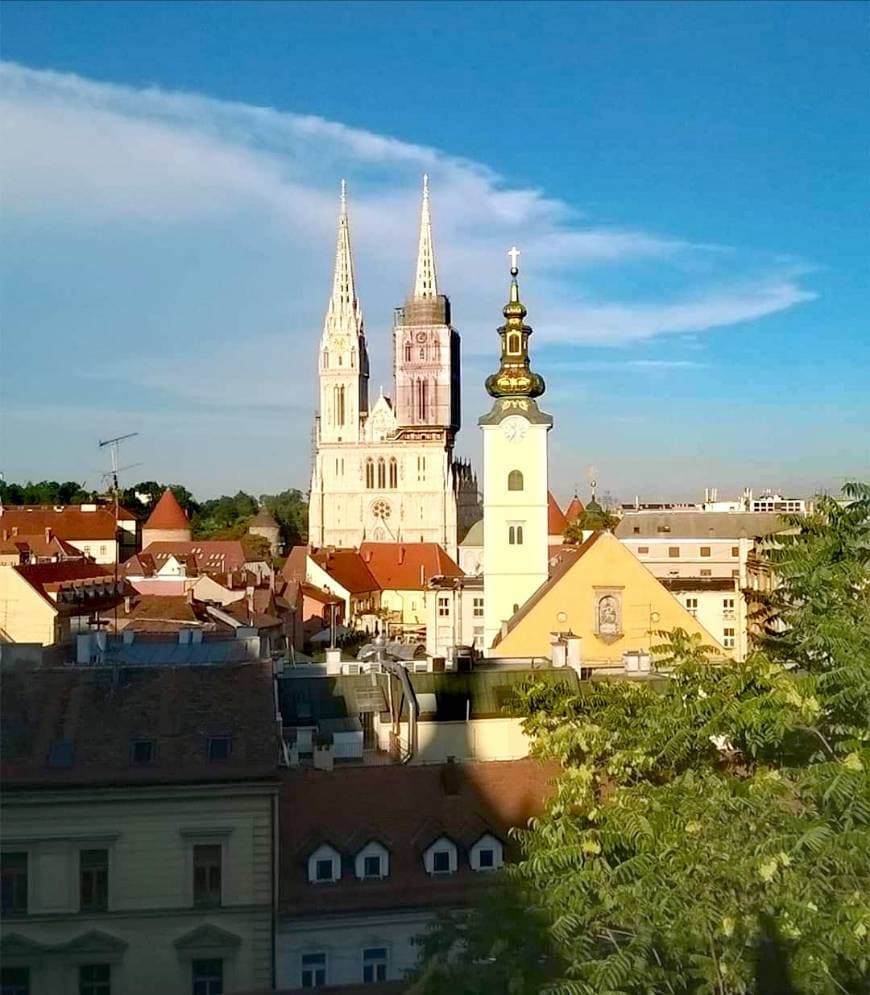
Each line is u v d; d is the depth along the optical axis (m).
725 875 24.19
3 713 42.56
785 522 33.94
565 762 36.94
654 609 85.75
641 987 24.80
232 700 44.09
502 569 108.19
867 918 22.36
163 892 40.50
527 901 26.30
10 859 40.12
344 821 43.44
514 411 107.62
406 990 29.14
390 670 61.06
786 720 27.67
